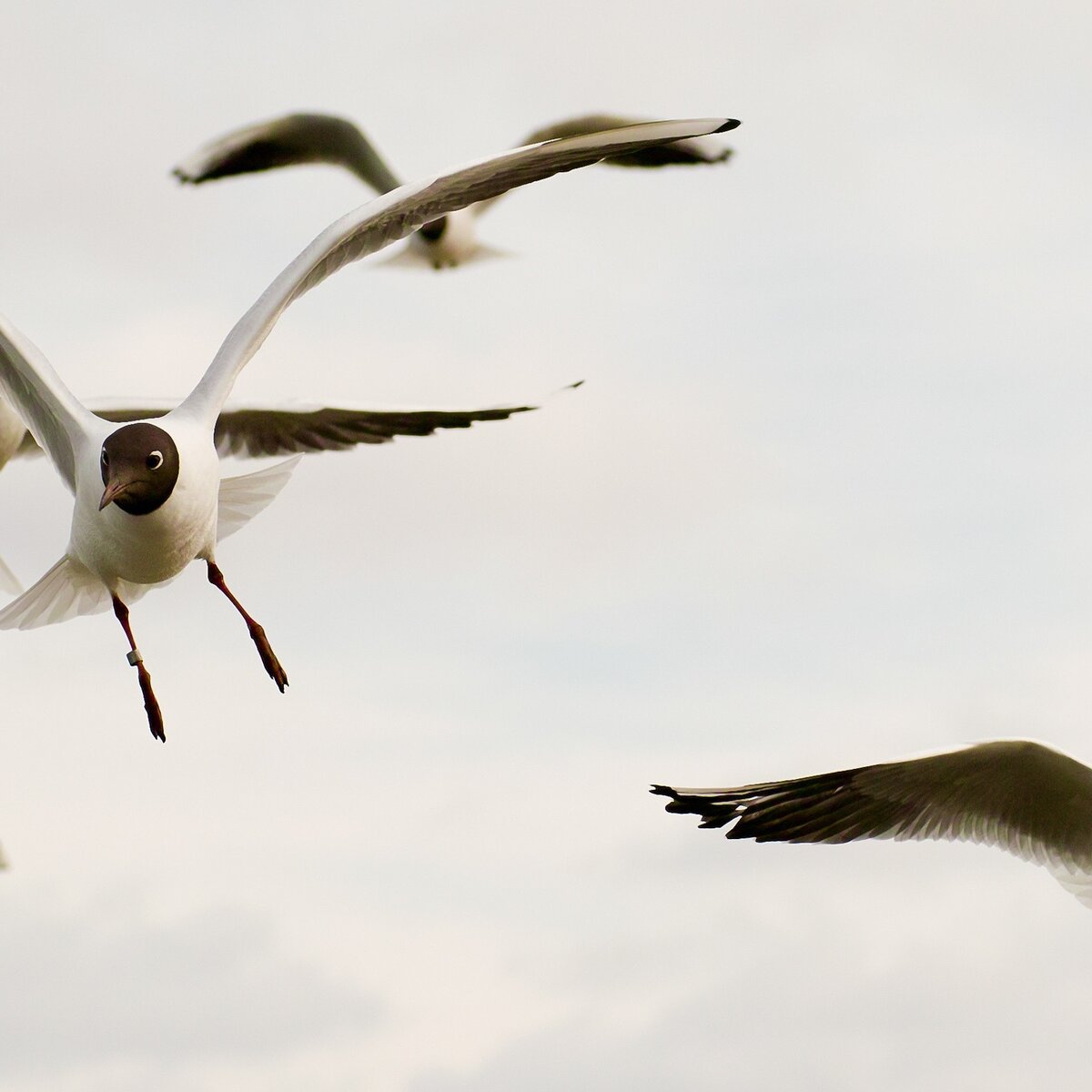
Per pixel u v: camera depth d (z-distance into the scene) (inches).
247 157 954.7
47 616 484.4
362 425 588.1
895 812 396.8
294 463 510.9
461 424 588.7
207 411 457.7
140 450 439.2
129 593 486.6
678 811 384.2
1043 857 403.2
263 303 462.3
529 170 468.8
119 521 446.0
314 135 945.5
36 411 470.6
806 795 393.1
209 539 462.9
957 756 392.2
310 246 461.4
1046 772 393.4
